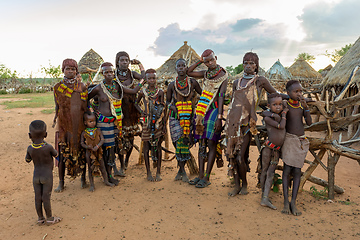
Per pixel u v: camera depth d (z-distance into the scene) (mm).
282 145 3668
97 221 3398
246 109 3834
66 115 4145
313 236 2986
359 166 5512
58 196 4203
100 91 4441
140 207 3789
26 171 5352
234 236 3027
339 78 8828
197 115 4316
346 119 3773
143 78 4809
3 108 13492
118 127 4648
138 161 5938
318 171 5262
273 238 2971
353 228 3115
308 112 3635
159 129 4801
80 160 4402
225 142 4031
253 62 3812
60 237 3037
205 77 4348
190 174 5242
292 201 3566
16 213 3625
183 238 3004
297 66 21438
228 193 4195
